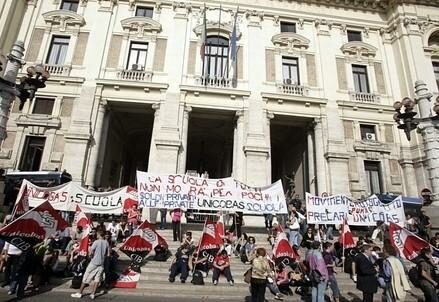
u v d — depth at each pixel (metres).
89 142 17.92
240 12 22.30
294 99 20.20
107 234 9.21
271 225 15.29
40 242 7.86
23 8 20.39
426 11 23.09
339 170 19.19
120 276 8.98
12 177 14.73
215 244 9.53
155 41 20.67
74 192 11.48
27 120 17.83
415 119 12.49
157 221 16.34
